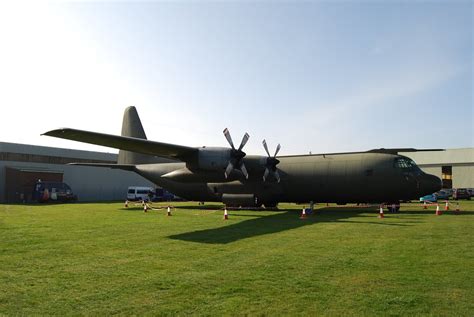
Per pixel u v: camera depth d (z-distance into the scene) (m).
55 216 19.55
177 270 7.76
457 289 6.39
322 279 7.04
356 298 5.97
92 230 13.77
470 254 9.17
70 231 13.48
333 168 22.00
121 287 6.60
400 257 8.86
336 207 27.42
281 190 23.22
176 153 19.98
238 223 16.14
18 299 5.98
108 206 30.02
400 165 21.00
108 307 5.62
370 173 21.12
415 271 7.57
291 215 20.08
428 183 20.81
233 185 23.83
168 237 12.10
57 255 9.25
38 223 16.02
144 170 28.25
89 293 6.27
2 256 9.13
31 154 44.12
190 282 6.89
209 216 19.58
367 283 6.76
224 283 6.81
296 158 23.61
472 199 49.00
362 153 22.38
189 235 12.54
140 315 5.30
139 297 6.06
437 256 8.95
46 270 7.79
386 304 5.69
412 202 37.25
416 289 6.40
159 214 20.95
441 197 49.28
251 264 8.26
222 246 10.46
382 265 8.09
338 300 5.88
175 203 35.69
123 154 30.47
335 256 9.02
